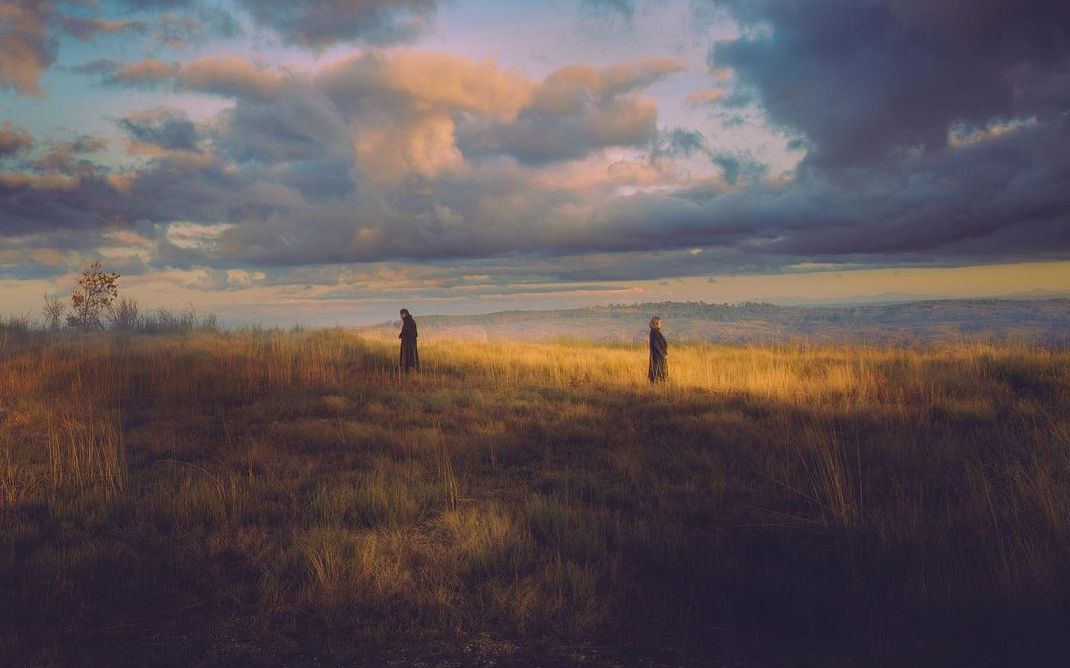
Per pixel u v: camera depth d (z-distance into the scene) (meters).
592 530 6.20
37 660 4.02
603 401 14.64
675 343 32.22
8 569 5.24
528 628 4.46
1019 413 11.52
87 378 15.98
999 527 5.89
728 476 8.42
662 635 4.39
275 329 30.17
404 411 13.30
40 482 8.01
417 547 5.91
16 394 14.16
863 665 3.87
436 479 8.20
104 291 30.06
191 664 4.01
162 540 6.09
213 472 8.58
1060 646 3.93
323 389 16.11
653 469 8.80
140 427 11.34
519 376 19.00
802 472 8.27
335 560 5.30
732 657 4.07
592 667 3.99
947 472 8.05
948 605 4.43
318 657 4.12
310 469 8.69
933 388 14.14
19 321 26.89
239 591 5.02
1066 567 4.88
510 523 6.33
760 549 5.87
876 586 4.84
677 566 5.47
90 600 4.93
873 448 9.19
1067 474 7.10
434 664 4.03
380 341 27.39
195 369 17.41
